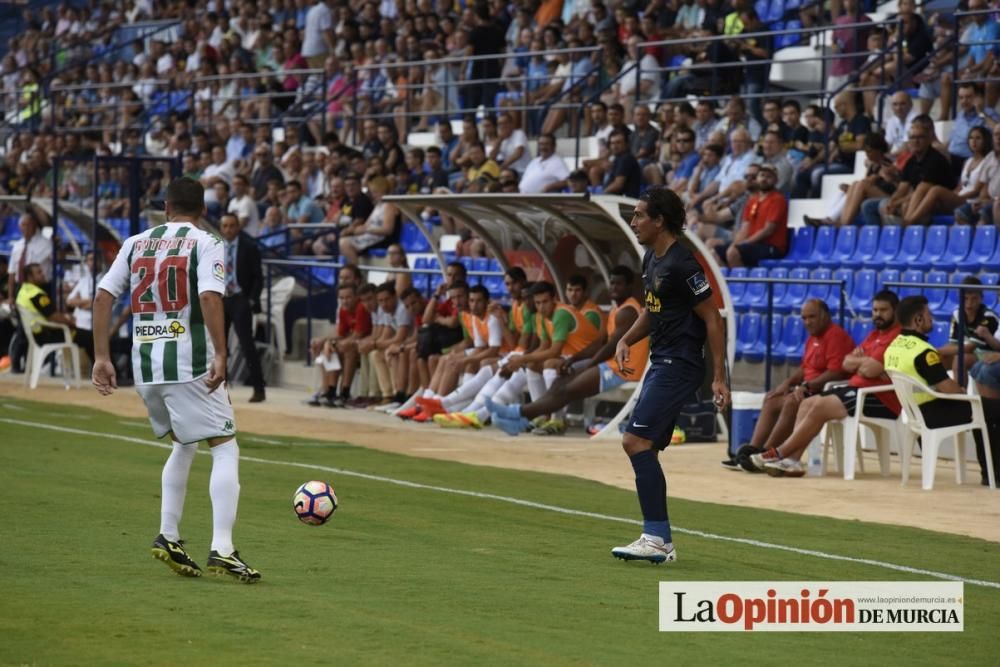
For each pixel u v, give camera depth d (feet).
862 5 177.37
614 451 115.44
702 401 123.54
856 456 105.50
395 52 223.71
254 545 68.59
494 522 78.38
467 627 51.60
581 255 135.54
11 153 267.18
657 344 67.87
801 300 141.90
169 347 59.16
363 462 104.83
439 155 187.32
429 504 84.64
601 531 76.23
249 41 259.39
